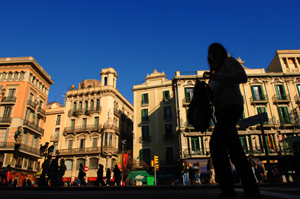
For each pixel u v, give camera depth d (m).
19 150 32.00
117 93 43.75
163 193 3.28
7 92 34.94
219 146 1.98
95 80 46.25
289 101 31.47
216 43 2.44
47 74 40.97
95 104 41.28
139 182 31.05
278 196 2.37
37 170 38.50
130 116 51.06
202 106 2.12
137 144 36.47
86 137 39.56
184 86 33.25
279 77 33.12
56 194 3.41
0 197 2.88
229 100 2.01
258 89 32.81
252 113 31.44
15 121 33.16
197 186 4.85
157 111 37.69
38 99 38.06
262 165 28.22
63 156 39.00
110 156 37.53
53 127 41.84
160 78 39.78
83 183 17.06
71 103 42.81
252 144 29.17
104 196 2.97
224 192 1.93
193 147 29.66
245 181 2.00
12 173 30.41
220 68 2.32
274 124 30.34
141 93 39.72
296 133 29.61
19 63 36.34
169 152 34.72
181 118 31.25
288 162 14.20
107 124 38.88
